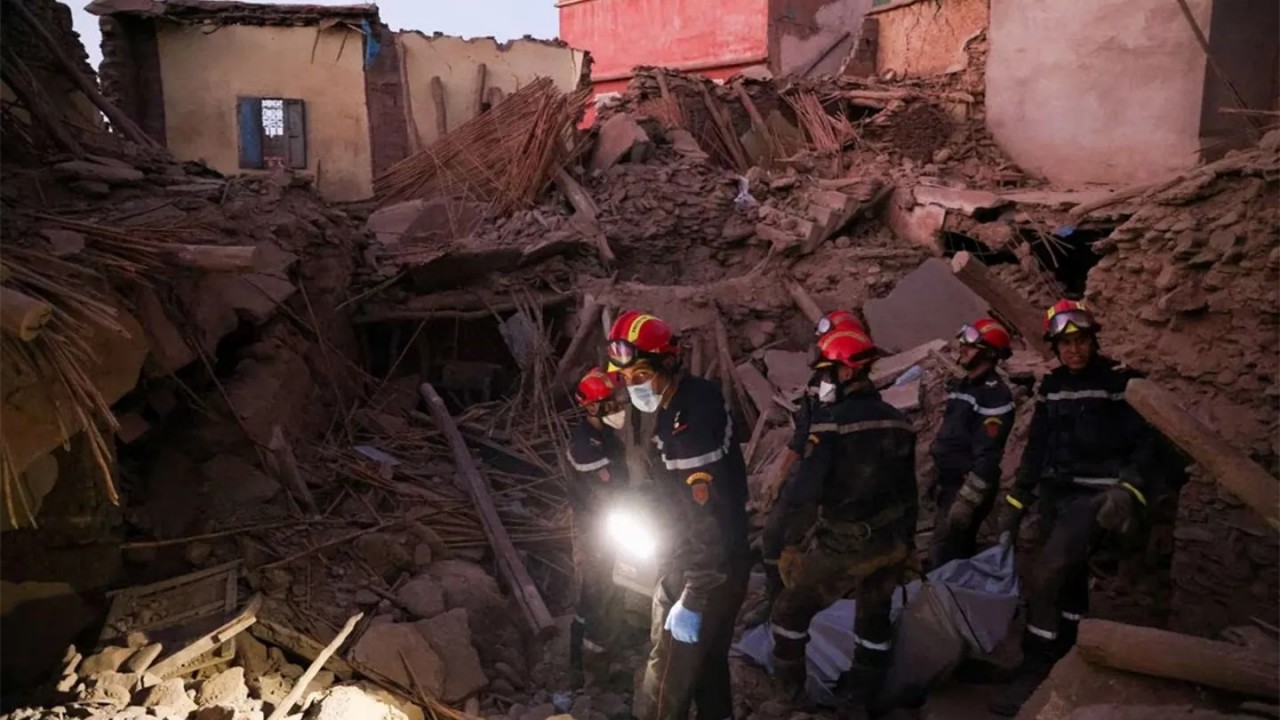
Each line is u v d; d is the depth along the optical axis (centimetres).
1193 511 495
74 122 891
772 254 1135
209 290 634
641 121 1355
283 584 512
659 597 382
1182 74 1128
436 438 808
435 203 1248
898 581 411
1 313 348
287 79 1454
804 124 1479
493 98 1537
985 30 1402
